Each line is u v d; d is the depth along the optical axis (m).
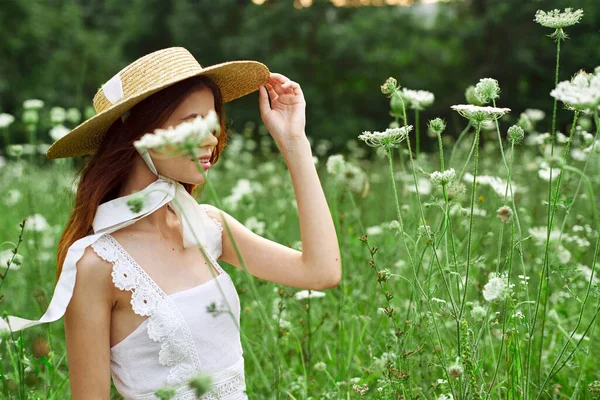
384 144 2.02
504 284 1.82
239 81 2.24
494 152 6.29
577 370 2.78
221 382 2.05
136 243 2.01
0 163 9.11
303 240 2.16
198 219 2.11
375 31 24.17
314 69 24.00
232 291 2.15
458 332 1.91
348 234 4.31
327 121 22.78
